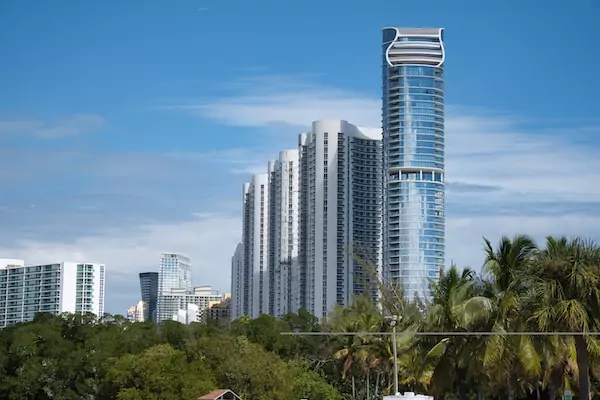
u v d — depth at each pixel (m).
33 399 102.19
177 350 94.25
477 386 63.66
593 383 71.62
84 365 101.88
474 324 54.12
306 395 100.12
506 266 53.47
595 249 46.50
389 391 84.12
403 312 87.19
